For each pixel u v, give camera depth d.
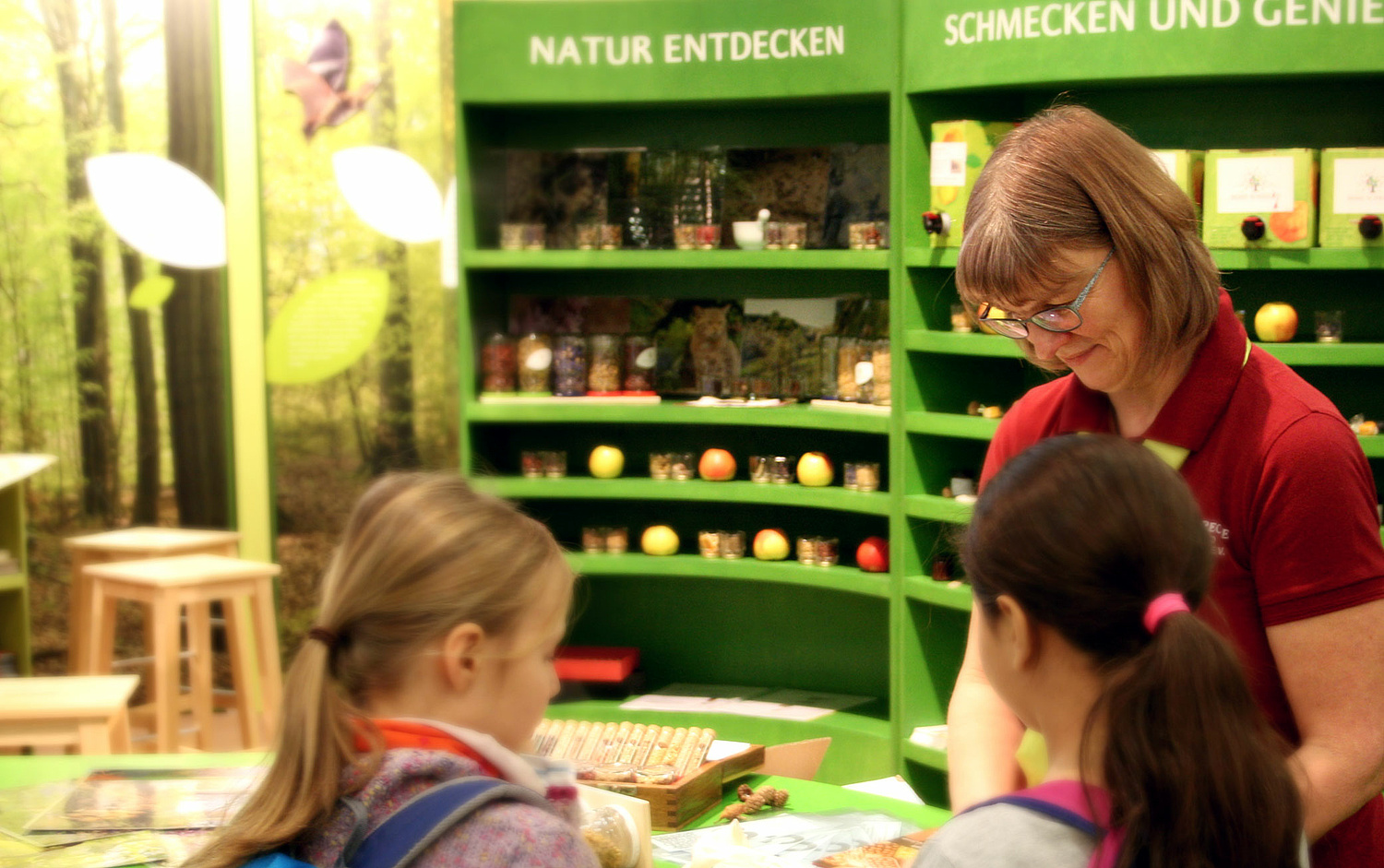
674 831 1.91
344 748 1.03
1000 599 0.99
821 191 4.21
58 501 5.16
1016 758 1.46
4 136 4.99
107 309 5.12
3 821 1.83
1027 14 3.41
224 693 5.12
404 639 1.08
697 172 4.32
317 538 5.29
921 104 3.71
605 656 4.30
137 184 5.05
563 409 4.25
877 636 4.28
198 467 5.23
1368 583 1.31
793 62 3.89
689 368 4.44
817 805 2.02
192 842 1.74
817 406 4.06
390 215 5.14
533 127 4.50
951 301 3.88
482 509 1.15
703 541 4.25
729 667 4.48
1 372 5.07
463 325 4.28
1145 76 3.33
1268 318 3.41
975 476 3.81
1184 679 0.88
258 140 5.12
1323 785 1.29
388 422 5.29
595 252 4.16
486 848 0.98
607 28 4.06
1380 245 3.22
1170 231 1.37
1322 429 1.34
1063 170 1.39
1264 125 3.60
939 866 0.92
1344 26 3.22
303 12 5.11
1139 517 0.94
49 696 3.18
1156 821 0.86
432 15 5.15
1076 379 1.60
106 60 5.04
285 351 5.22
